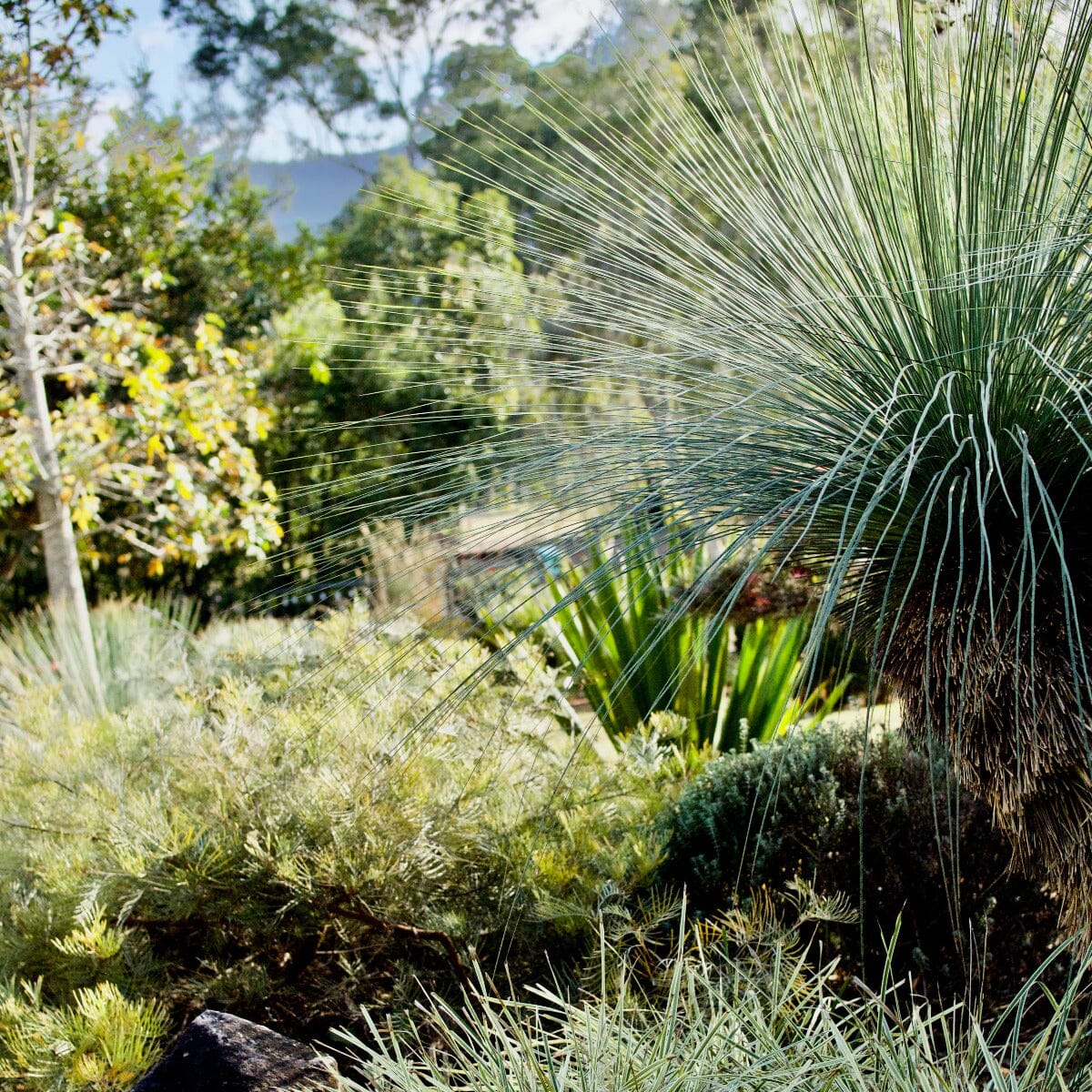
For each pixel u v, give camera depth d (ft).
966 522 6.12
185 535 25.59
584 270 7.34
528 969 9.51
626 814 10.79
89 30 20.53
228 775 10.35
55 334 23.52
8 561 32.89
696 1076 6.01
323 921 9.41
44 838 10.20
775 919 9.07
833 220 6.61
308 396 33.42
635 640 14.23
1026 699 5.96
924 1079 5.80
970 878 9.50
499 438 7.21
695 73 7.18
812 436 6.41
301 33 67.72
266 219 40.60
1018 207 5.91
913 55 5.96
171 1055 7.09
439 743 10.53
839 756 10.53
